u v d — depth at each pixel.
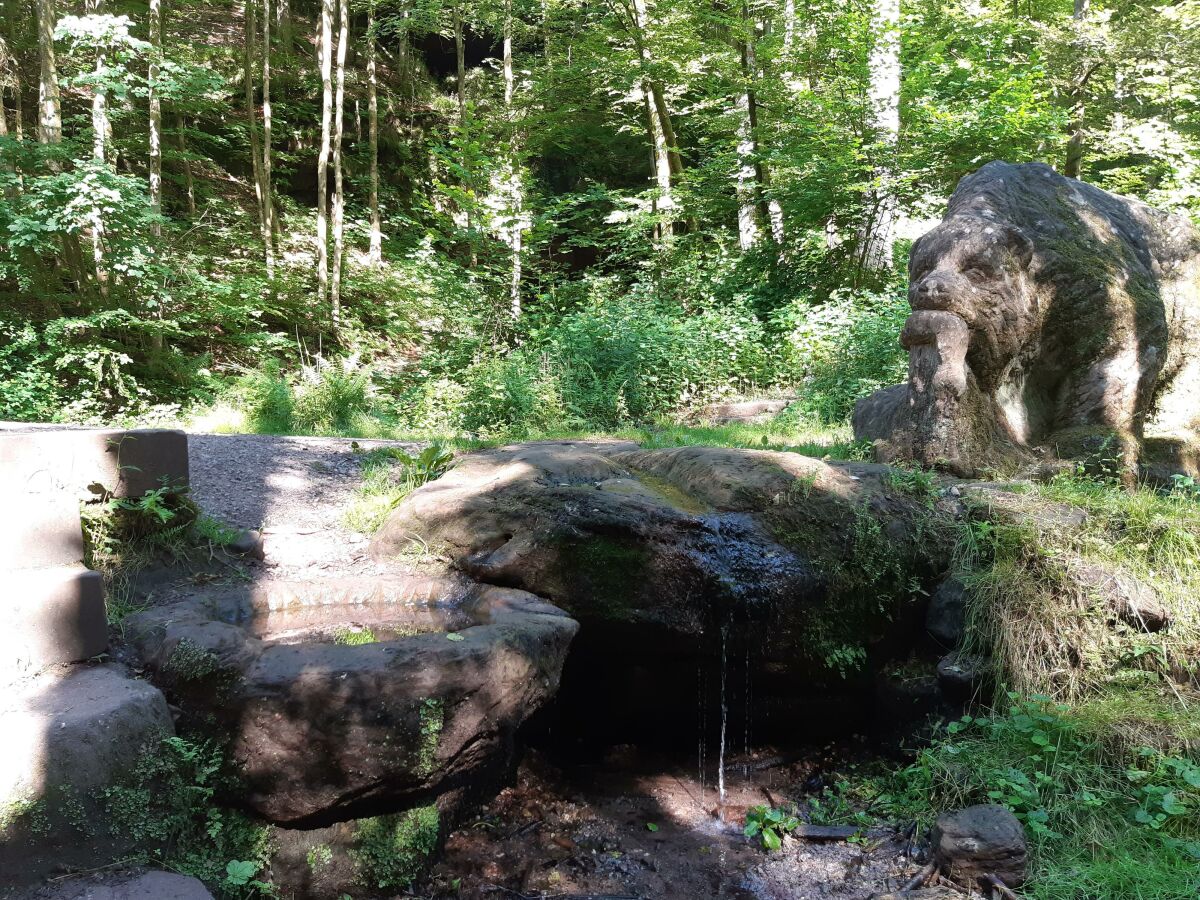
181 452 4.43
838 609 4.55
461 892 3.49
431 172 20.47
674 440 8.80
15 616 3.24
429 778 3.35
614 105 19.42
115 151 12.80
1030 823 3.65
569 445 6.57
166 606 3.93
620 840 4.00
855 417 7.03
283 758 3.20
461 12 19.06
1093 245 6.21
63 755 2.83
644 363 11.53
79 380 11.09
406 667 3.31
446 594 4.43
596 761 4.68
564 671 4.53
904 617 4.73
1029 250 5.77
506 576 4.38
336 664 3.28
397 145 20.16
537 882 3.62
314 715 3.19
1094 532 4.65
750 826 4.09
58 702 3.02
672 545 4.31
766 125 15.80
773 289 14.65
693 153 22.61
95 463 4.05
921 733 4.47
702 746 4.76
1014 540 4.58
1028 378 6.16
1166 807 3.52
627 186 22.61
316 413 10.64
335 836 3.30
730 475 4.79
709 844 4.01
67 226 10.34
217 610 3.99
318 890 3.24
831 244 14.46
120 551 4.16
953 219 5.84
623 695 4.62
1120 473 5.74
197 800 3.16
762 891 3.65
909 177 12.86
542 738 4.62
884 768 4.51
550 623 3.83
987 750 4.07
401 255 17.98
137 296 12.09
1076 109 14.44
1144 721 3.94
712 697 4.62
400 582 4.43
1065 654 4.32
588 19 20.53
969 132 12.88
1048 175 6.48
